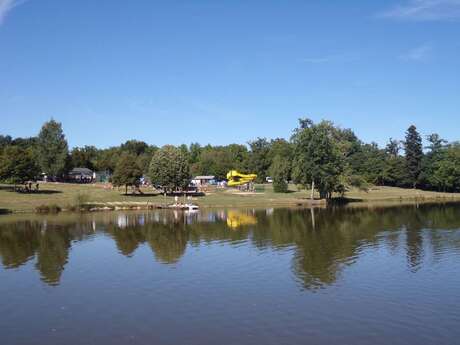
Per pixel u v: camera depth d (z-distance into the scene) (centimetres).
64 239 5553
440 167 15362
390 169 16812
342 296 2989
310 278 3453
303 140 11106
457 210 8931
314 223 6900
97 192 11962
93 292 3197
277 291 3123
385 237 5338
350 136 18000
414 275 3503
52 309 2844
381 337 2309
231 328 2456
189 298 3000
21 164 11319
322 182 11031
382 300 2894
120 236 5744
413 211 8825
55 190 12031
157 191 12912
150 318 2639
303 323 2512
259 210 9500
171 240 5369
